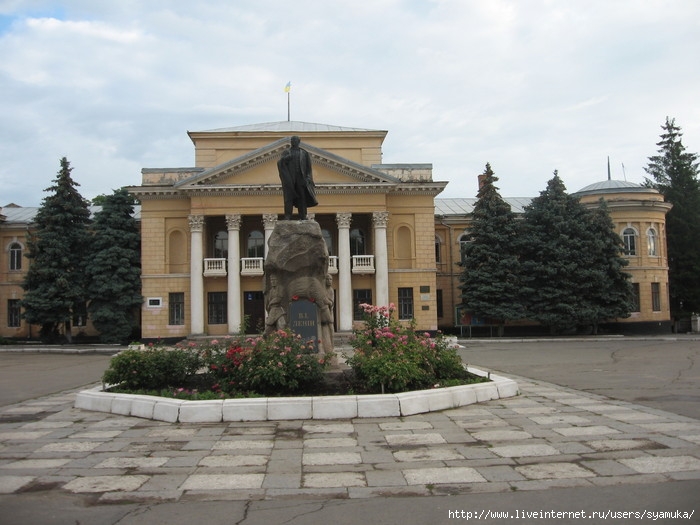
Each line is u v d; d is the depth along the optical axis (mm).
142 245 42219
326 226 44781
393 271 42844
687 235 51188
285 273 14648
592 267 42719
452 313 50219
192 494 6672
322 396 11281
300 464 7848
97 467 7871
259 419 10758
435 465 7695
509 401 12859
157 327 41688
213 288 42188
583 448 8438
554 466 7535
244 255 44219
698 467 7359
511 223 43188
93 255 42188
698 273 50625
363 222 45000
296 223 14859
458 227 50969
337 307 42219
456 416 11023
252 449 8695
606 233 43594
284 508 6176
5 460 8312
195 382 13055
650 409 11742
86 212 43812
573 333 45062
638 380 17172
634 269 47500
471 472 7348
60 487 6992
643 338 40844
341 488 6805
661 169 54344
